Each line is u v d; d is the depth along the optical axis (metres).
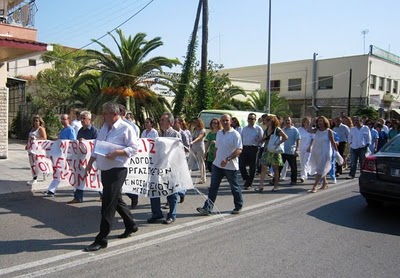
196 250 4.96
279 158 9.23
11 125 23.39
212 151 10.35
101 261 4.51
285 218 6.71
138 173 6.21
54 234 5.48
